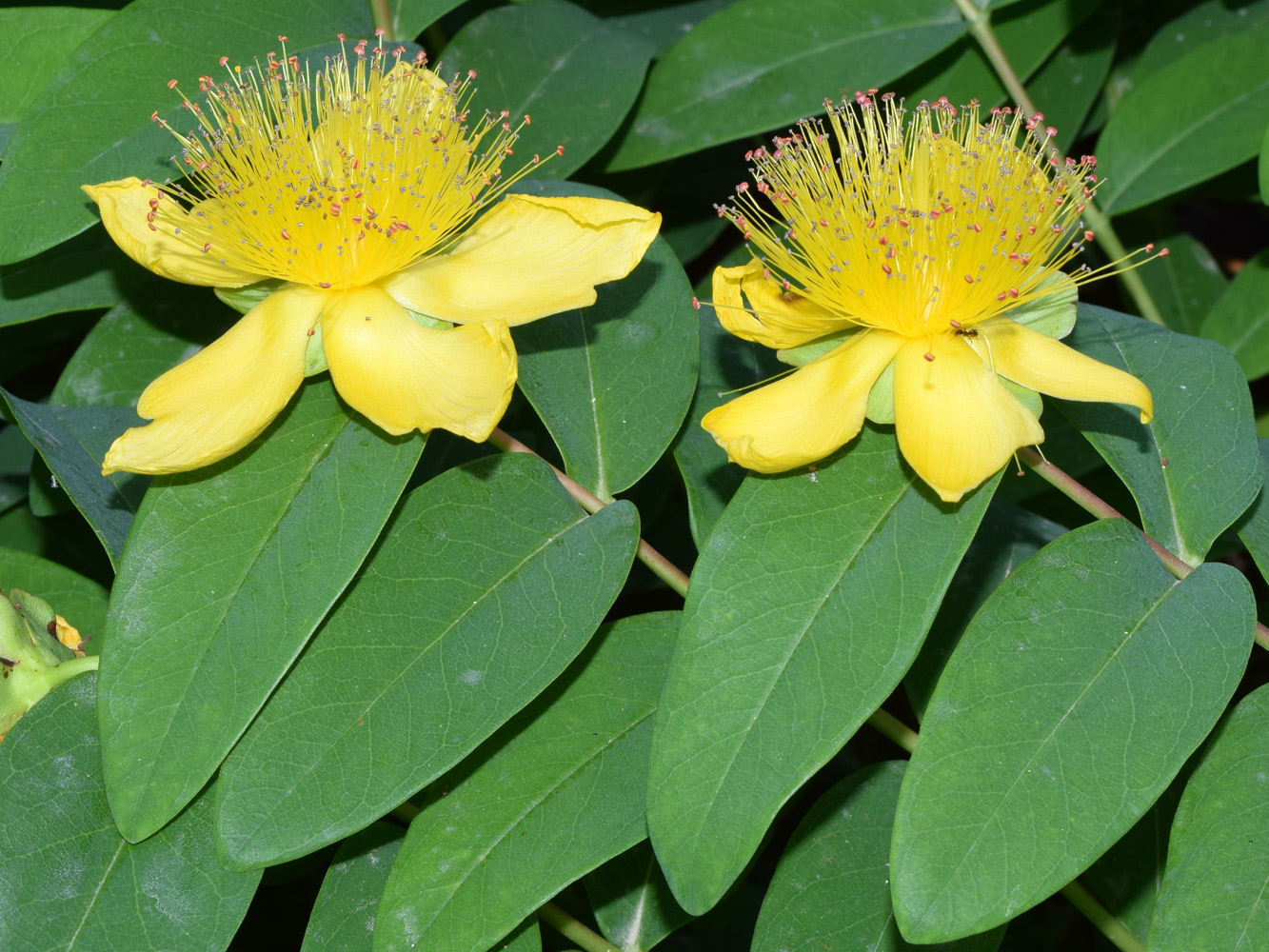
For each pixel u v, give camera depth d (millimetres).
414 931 406
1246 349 527
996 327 414
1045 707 396
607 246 419
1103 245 525
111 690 397
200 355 411
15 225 438
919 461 400
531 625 411
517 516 419
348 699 405
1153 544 415
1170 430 428
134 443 402
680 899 387
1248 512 432
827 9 512
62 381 465
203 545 404
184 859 408
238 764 401
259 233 413
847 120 425
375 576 412
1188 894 402
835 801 432
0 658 416
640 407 435
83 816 408
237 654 399
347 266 415
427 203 418
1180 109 517
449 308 416
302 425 412
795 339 420
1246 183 549
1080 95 532
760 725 393
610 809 414
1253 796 407
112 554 427
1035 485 514
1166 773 391
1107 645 400
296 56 460
